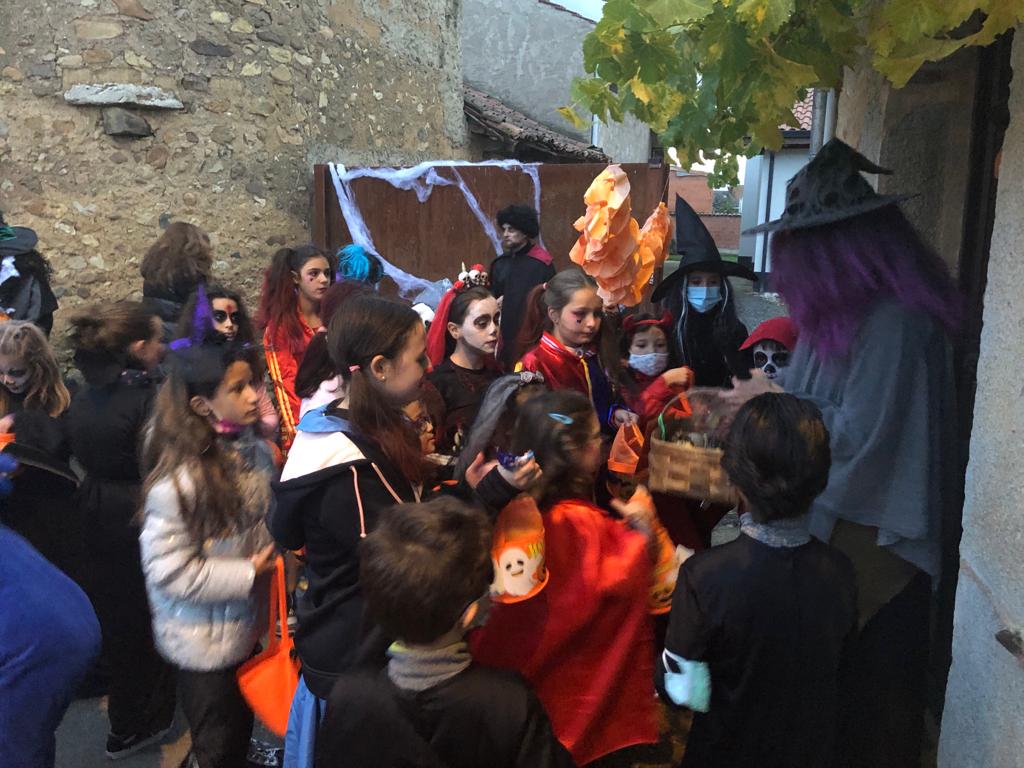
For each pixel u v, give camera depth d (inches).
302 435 70.6
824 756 68.0
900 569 77.5
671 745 103.6
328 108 279.1
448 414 106.4
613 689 82.7
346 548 67.9
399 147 330.0
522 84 549.6
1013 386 68.0
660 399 104.0
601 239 98.6
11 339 109.3
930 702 110.1
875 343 74.7
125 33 221.6
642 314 123.6
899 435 74.3
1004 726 68.2
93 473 105.0
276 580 85.1
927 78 120.6
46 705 61.9
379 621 56.3
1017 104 69.3
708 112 92.0
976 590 74.6
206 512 79.2
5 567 62.5
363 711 56.9
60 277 223.5
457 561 54.7
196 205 239.1
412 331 68.6
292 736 73.2
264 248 255.3
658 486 87.7
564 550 78.9
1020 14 61.7
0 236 165.9
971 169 115.0
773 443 64.3
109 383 105.7
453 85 379.9
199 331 87.0
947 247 121.3
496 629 77.6
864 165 79.4
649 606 84.5
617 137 600.4
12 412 111.2
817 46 83.4
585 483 83.3
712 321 122.3
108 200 227.0
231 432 81.6
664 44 81.1
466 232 258.7
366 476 67.7
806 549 67.4
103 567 104.2
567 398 80.6
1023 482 65.7
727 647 66.6
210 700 83.0
